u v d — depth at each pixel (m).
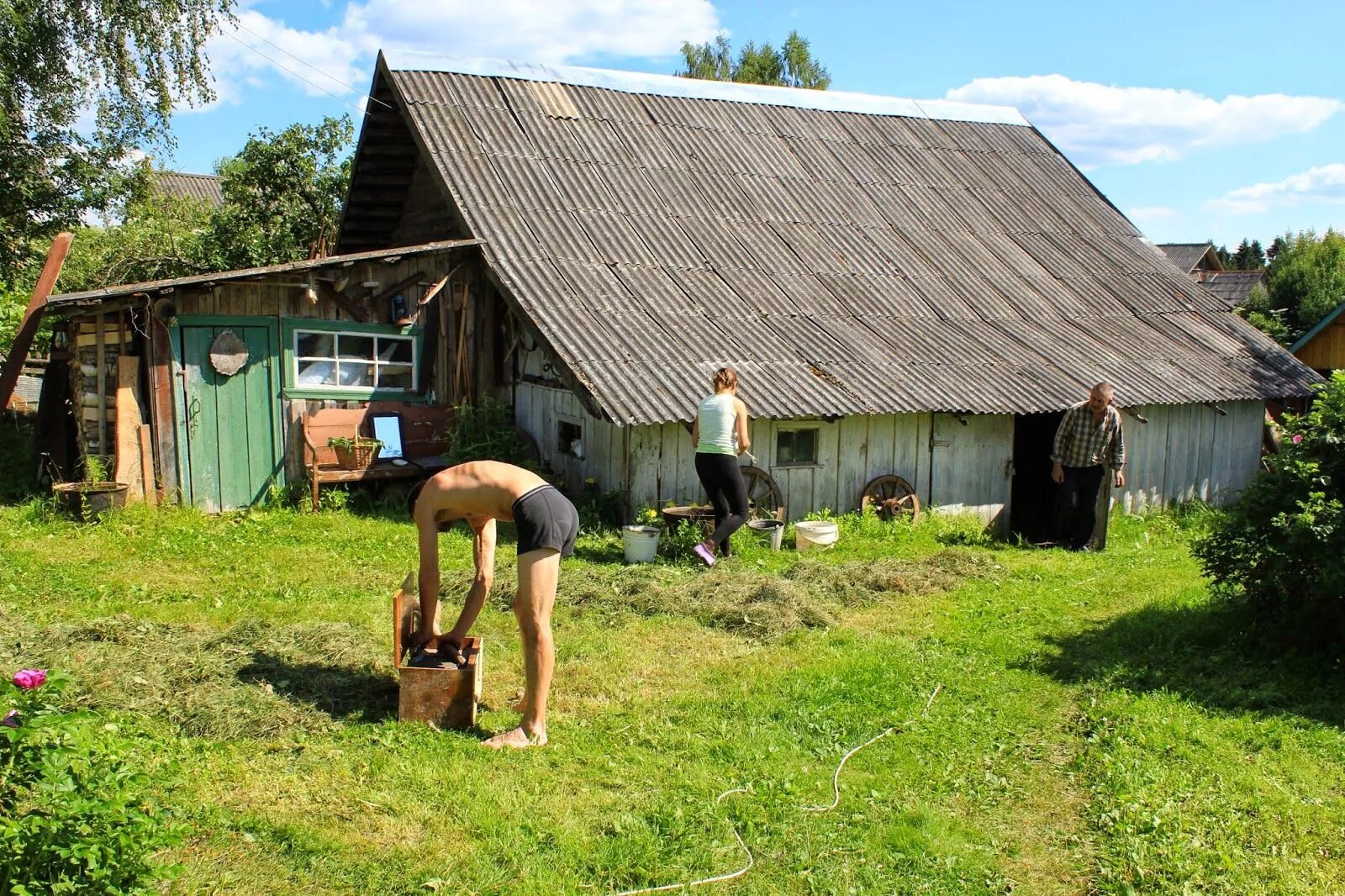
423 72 15.09
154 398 10.85
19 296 15.75
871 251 15.05
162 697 5.56
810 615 7.93
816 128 17.94
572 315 11.45
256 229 21.55
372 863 4.23
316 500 11.30
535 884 4.12
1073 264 16.64
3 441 14.04
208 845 4.27
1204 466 14.68
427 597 5.70
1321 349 22.61
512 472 5.52
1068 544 11.88
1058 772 5.40
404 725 5.46
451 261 12.63
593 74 16.69
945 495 12.55
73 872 3.21
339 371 12.06
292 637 6.59
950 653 7.29
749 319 12.51
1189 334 15.49
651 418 10.05
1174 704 6.25
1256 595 7.29
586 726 5.68
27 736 3.32
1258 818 4.90
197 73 21.41
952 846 4.56
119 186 20.47
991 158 19.14
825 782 5.14
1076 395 12.54
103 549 9.23
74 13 19.88
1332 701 6.34
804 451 11.55
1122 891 4.27
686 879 4.24
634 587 8.41
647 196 14.47
